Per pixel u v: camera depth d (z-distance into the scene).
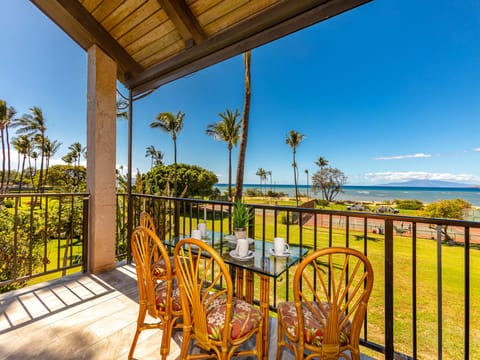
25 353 1.48
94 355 1.48
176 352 1.52
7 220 4.92
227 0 2.11
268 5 2.04
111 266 2.88
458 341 3.71
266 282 1.43
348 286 1.09
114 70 2.94
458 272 6.78
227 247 1.86
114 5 2.49
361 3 1.57
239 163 7.81
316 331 1.12
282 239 1.64
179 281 1.16
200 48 2.38
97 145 2.75
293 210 1.82
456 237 12.21
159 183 20.12
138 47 2.93
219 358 1.12
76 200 6.31
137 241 1.45
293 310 1.31
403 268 7.16
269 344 1.63
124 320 1.87
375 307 4.84
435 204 18.53
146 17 2.55
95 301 2.14
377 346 1.52
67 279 2.58
